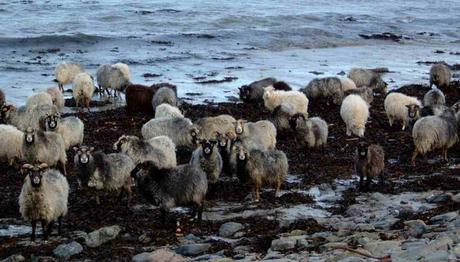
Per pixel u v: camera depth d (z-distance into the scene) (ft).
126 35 224.94
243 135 86.89
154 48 208.03
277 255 51.62
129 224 64.80
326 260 47.26
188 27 246.47
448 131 87.81
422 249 46.16
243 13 276.00
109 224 65.41
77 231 62.95
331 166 89.25
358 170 77.25
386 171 86.48
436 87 155.53
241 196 75.20
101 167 68.23
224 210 70.54
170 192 62.75
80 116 120.88
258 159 72.28
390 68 188.44
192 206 69.97
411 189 77.77
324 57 204.95
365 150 76.02
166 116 99.04
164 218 64.03
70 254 55.52
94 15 258.78
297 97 120.06
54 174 60.13
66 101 136.98
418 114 102.99
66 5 278.05
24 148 78.59
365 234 55.16
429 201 71.77
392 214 66.69
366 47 229.25
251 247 56.44
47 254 56.03
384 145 100.78
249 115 122.62
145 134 92.22
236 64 187.21
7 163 86.94
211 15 267.59
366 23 272.51
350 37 242.58
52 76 165.17
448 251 45.24
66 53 197.47
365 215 67.56
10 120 102.42
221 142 76.59
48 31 229.66
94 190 72.74
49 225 61.16
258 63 189.67
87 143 99.71
